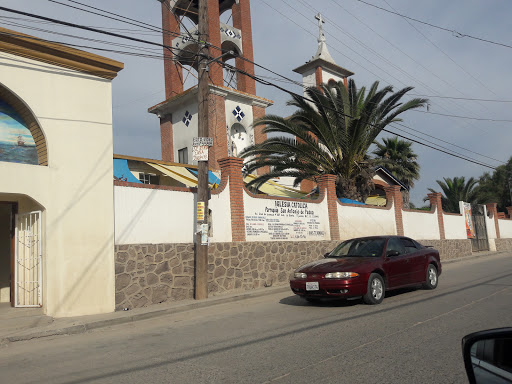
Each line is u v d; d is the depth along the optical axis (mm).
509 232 35656
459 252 27078
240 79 25984
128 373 5645
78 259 10391
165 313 10648
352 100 20766
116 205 11359
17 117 10406
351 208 19531
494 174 51188
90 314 10375
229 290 13500
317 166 20516
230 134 23922
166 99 26047
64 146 10500
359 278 9781
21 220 10781
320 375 5102
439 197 26484
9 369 6234
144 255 11641
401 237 12008
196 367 5730
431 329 7242
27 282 10344
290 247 15930
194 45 24594
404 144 33938
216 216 13781
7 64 9820
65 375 5727
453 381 4734
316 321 8422
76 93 10859
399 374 5023
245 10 26578
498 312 8500
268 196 15656
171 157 25531
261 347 6598
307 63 30797
